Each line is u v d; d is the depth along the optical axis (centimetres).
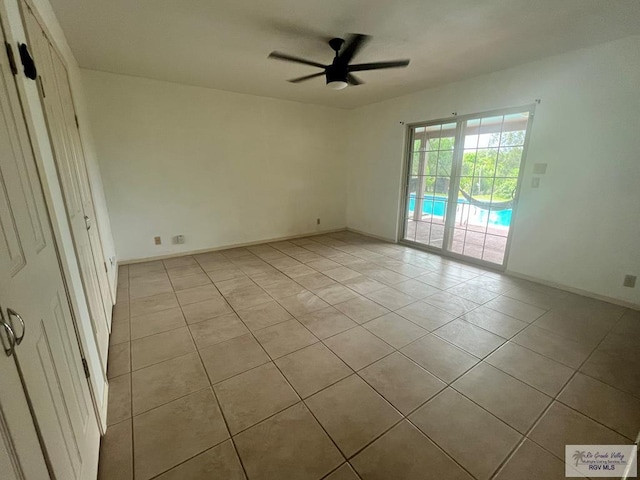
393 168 501
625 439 147
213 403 169
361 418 159
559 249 319
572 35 254
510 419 159
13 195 87
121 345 223
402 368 198
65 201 148
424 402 170
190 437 148
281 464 135
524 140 335
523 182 339
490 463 135
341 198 603
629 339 229
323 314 269
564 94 297
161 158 405
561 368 198
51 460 87
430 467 134
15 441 69
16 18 116
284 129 502
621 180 273
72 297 132
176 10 214
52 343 102
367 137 539
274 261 420
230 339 230
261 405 167
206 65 328
